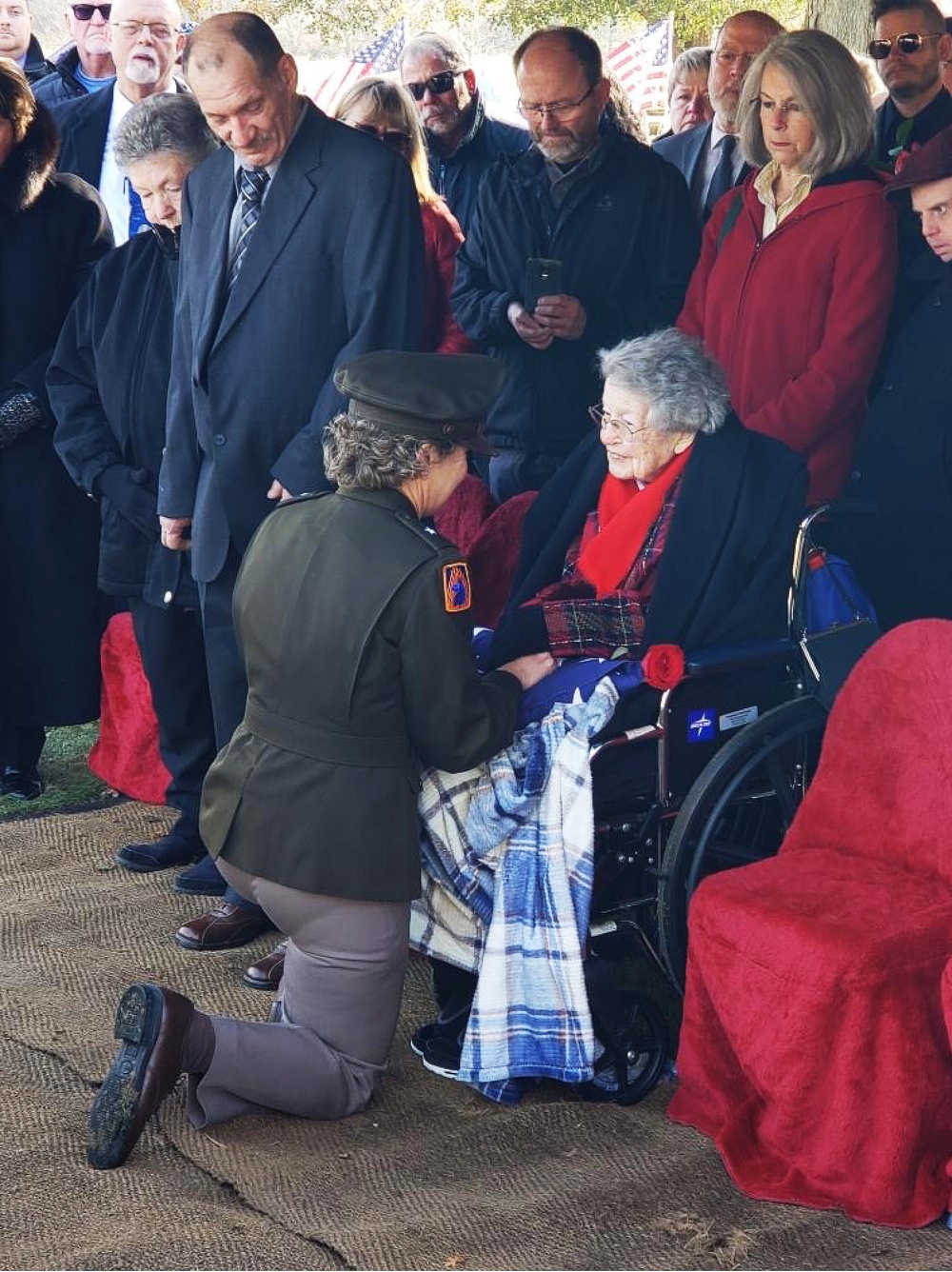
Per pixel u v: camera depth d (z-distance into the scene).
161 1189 2.84
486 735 2.93
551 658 3.22
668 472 3.38
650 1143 3.04
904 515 3.82
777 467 3.38
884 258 4.08
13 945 3.98
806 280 4.13
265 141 3.67
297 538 2.94
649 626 3.27
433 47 5.62
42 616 4.98
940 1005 2.78
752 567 3.39
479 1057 3.05
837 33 6.09
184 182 3.94
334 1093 3.04
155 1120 3.08
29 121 4.69
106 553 4.40
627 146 4.89
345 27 12.89
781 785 3.41
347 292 3.76
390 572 2.83
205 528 3.94
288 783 2.92
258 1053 2.96
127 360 4.27
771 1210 2.80
